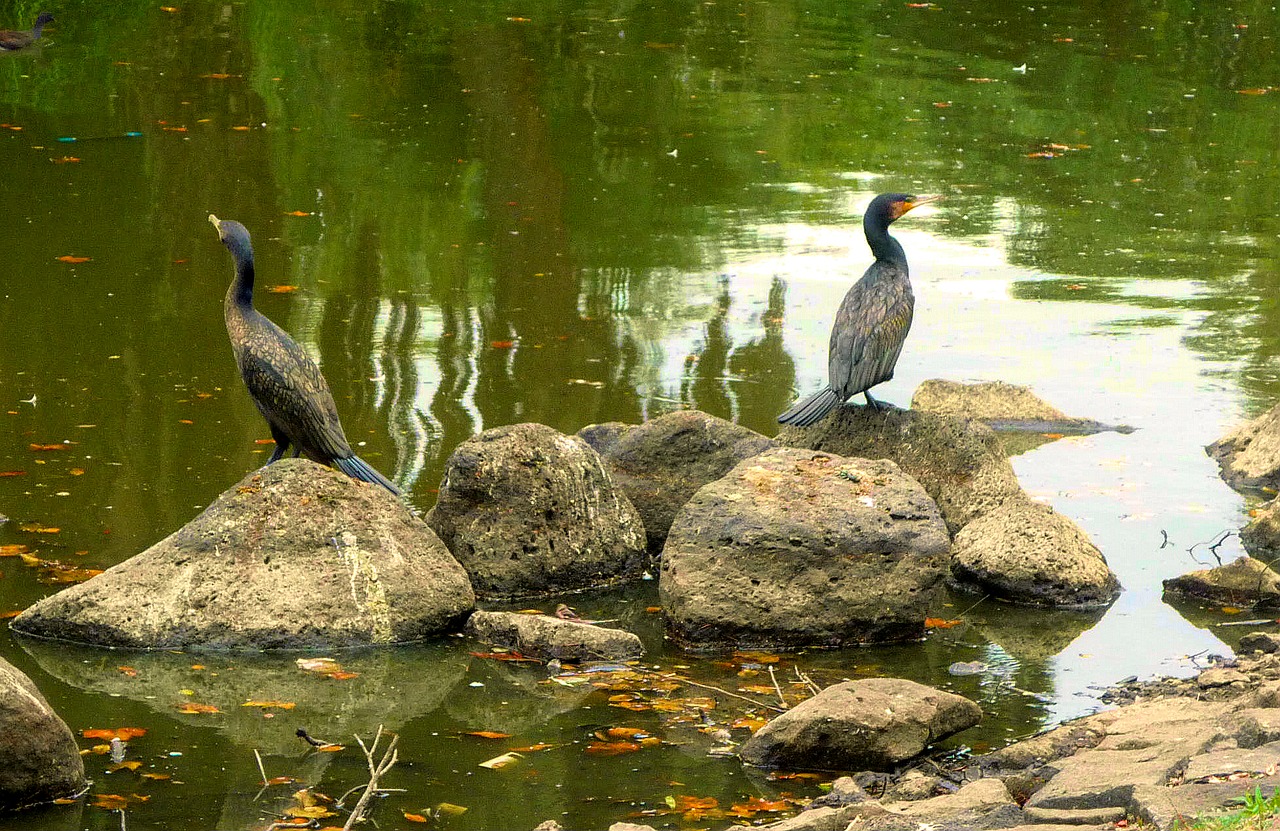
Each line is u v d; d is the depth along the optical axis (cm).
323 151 2223
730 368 1427
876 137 2394
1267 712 708
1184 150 2375
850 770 753
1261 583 988
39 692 736
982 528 1046
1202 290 1702
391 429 1260
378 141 2284
